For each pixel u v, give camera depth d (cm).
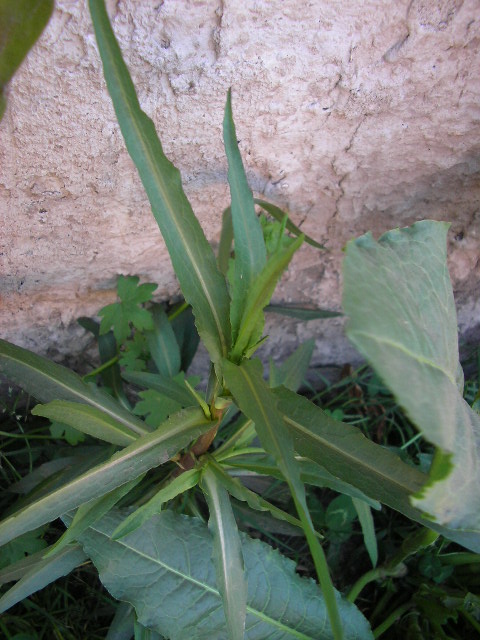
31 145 32
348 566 49
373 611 47
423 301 23
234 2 29
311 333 52
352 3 30
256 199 38
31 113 31
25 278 40
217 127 34
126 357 44
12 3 20
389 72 33
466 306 51
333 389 57
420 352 21
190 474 33
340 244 44
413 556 47
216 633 35
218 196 39
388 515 50
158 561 35
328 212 41
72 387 36
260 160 37
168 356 44
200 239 28
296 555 48
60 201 36
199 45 30
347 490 36
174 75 31
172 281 45
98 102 31
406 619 45
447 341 24
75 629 43
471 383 52
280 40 30
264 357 54
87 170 34
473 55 32
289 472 23
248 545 37
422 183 40
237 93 32
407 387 18
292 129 35
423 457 47
